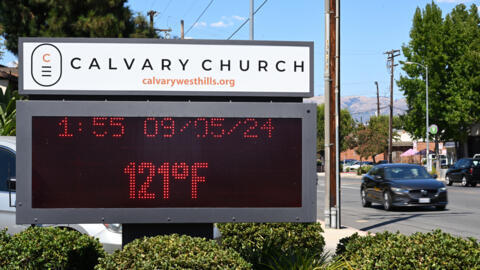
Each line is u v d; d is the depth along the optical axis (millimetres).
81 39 5961
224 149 6027
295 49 6098
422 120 55719
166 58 6020
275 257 7359
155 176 5988
